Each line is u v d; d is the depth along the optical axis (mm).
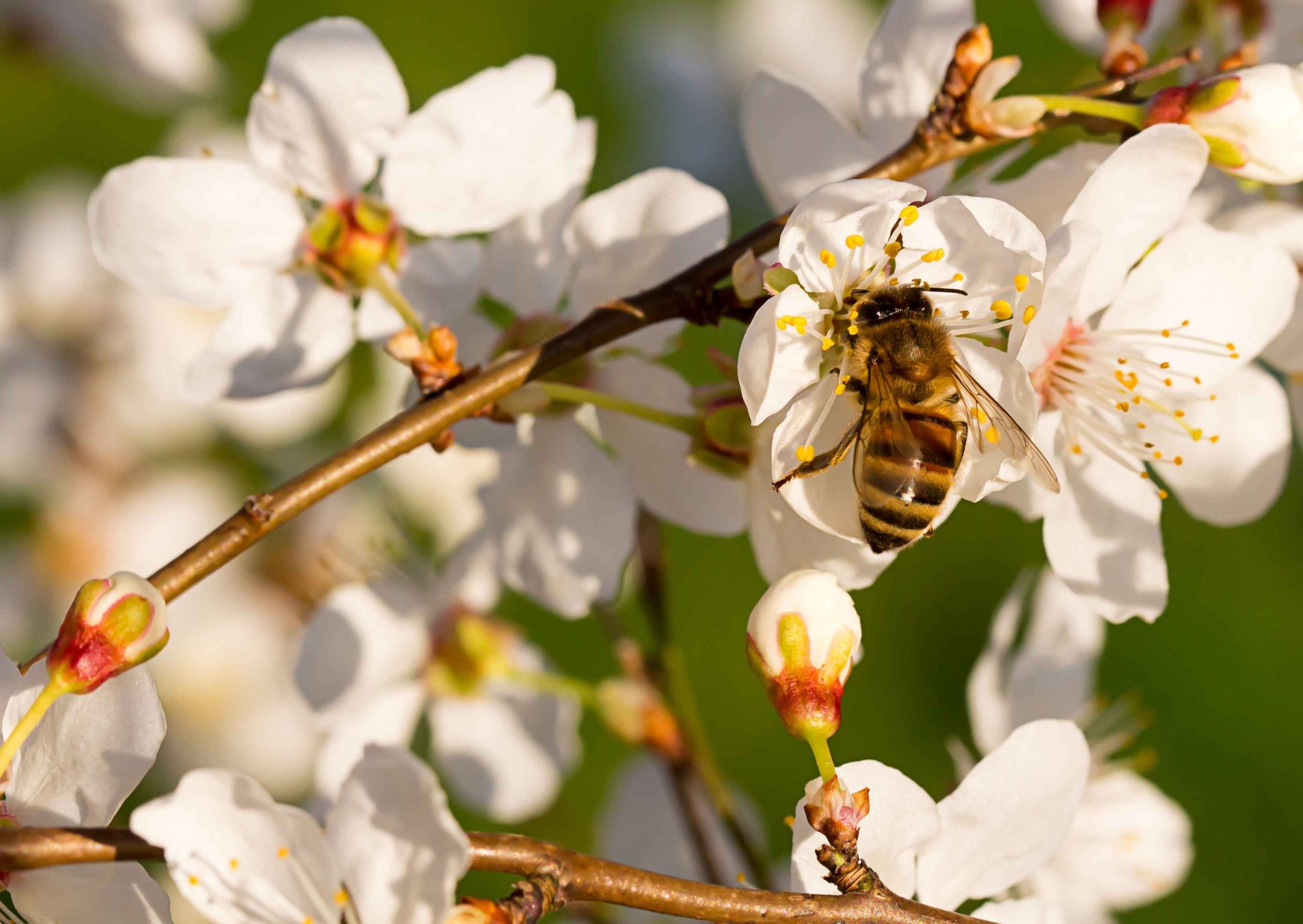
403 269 267
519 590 271
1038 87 308
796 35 402
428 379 253
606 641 383
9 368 317
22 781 245
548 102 265
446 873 237
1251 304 260
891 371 250
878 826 246
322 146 263
